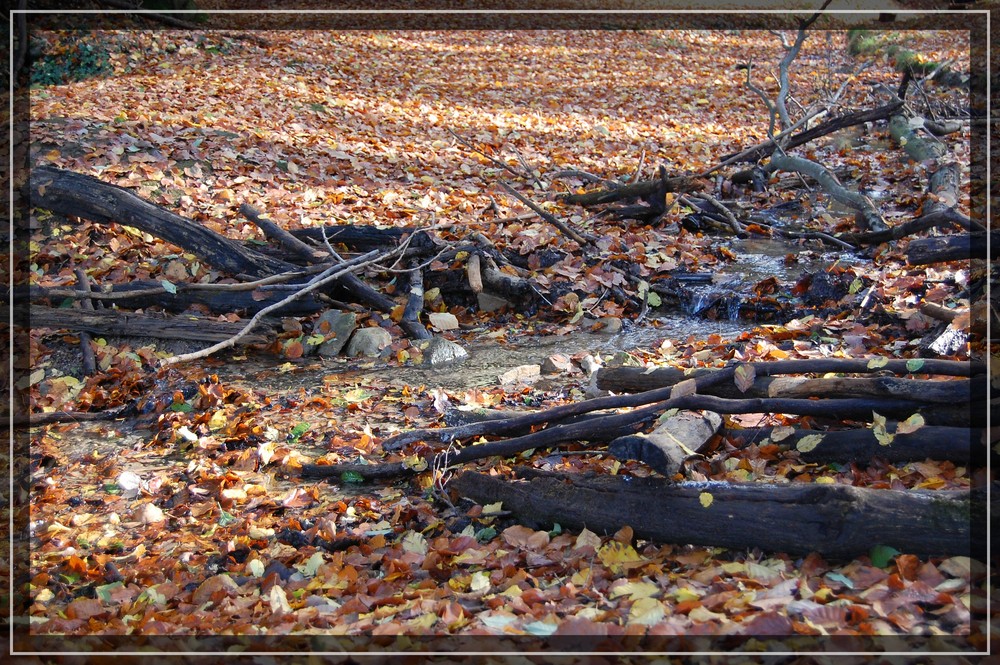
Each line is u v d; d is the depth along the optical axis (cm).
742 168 1015
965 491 309
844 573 307
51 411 548
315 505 425
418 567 358
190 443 500
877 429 372
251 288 652
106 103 1036
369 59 1570
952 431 361
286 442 496
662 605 299
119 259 719
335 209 847
